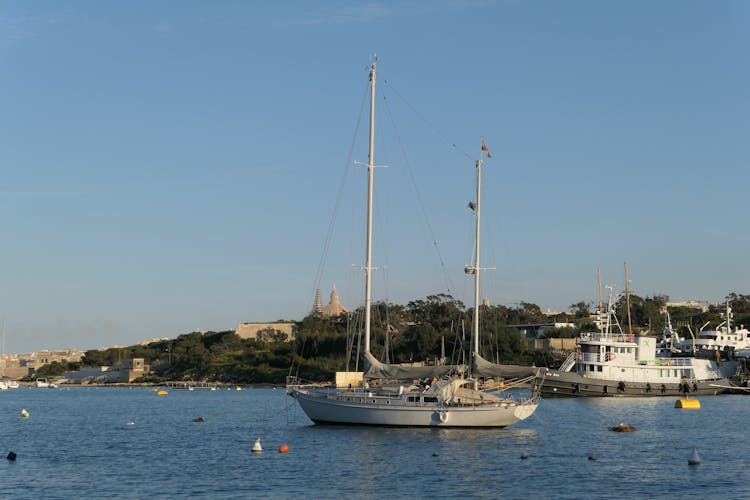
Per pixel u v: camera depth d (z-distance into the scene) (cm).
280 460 7050
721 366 15875
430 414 8575
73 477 6488
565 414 11375
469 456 7125
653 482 6031
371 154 9412
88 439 9419
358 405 8756
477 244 10912
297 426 9962
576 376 14100
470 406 8562
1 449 8462
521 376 8581
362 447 7588
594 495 5591
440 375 8519
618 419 10669
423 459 6956
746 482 6038
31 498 5653
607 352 14400
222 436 9406
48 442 9119
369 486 5888
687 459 7094
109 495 5725
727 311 17812
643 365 14588
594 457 7094
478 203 11006
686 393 14762
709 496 5556
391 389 8731
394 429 8656
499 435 8475
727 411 11988
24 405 18225
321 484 5975
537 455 7219
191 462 7181
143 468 6900
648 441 8312
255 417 12662
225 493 5725
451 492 5681
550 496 5559
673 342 17975
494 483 5981
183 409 15388
